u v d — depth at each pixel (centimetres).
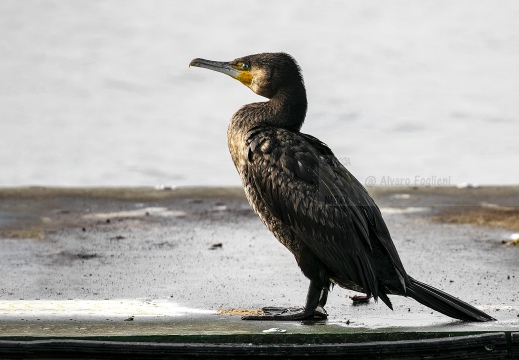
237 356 883
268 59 1077
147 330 908
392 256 958
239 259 1227
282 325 936
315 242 964
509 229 1360
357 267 952
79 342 878
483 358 896
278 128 1029
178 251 1260
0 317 964
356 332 902
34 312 987
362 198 978
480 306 1011
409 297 1056
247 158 1007
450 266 1181
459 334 899
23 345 877
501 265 1185
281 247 1288
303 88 1077
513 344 895
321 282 980
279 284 1122
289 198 972
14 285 1100
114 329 912
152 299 1049
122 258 1224
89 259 1218
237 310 1007
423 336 898
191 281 1129
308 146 998
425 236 1327
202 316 977
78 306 1015
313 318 967
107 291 1080
